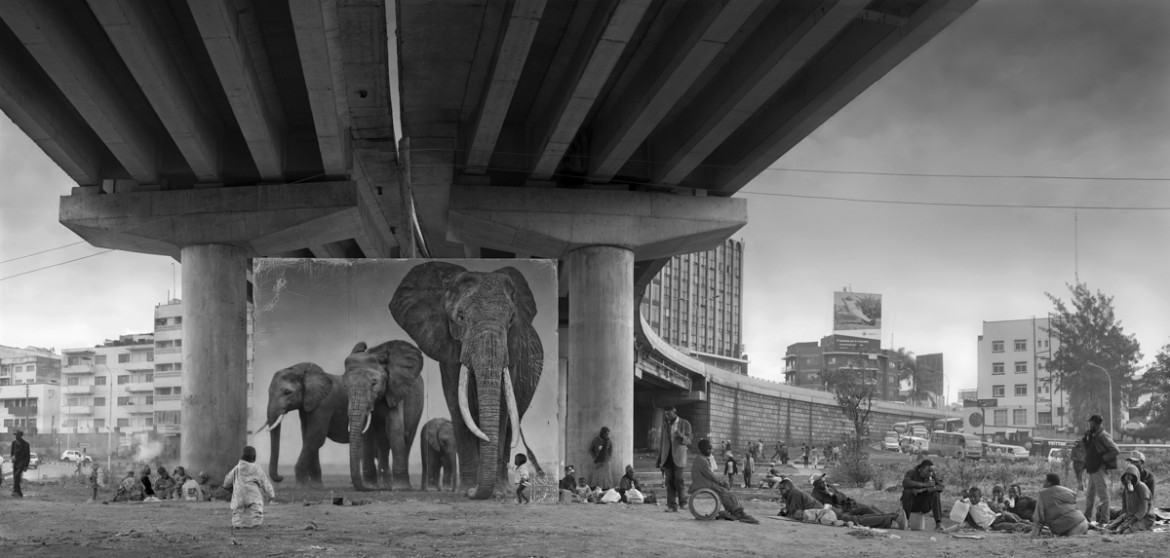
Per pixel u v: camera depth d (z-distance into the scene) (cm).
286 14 2570
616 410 3625
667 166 3603
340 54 2652
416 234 5128
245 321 3656
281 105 3306
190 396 3534
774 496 3312
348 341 2259
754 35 2731
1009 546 1488
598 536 1521
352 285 2273
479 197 3672
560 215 3691
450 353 2269
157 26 2573
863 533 1669
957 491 3438
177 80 2852
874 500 2875
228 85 2680
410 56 2945
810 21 2377
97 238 3722
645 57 2933
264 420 2220
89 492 3169
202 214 3584
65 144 3241
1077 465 3016
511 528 1631
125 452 10044
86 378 12888
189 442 3512
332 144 3169
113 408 12725
